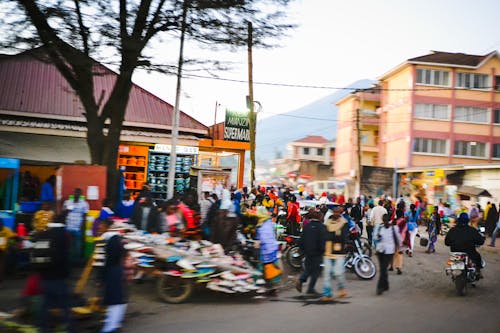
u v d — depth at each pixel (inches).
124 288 283.7
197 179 769.6
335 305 370.6
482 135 1760.6
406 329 298.7
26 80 858.8
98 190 497.0
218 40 526.9
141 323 307.0
